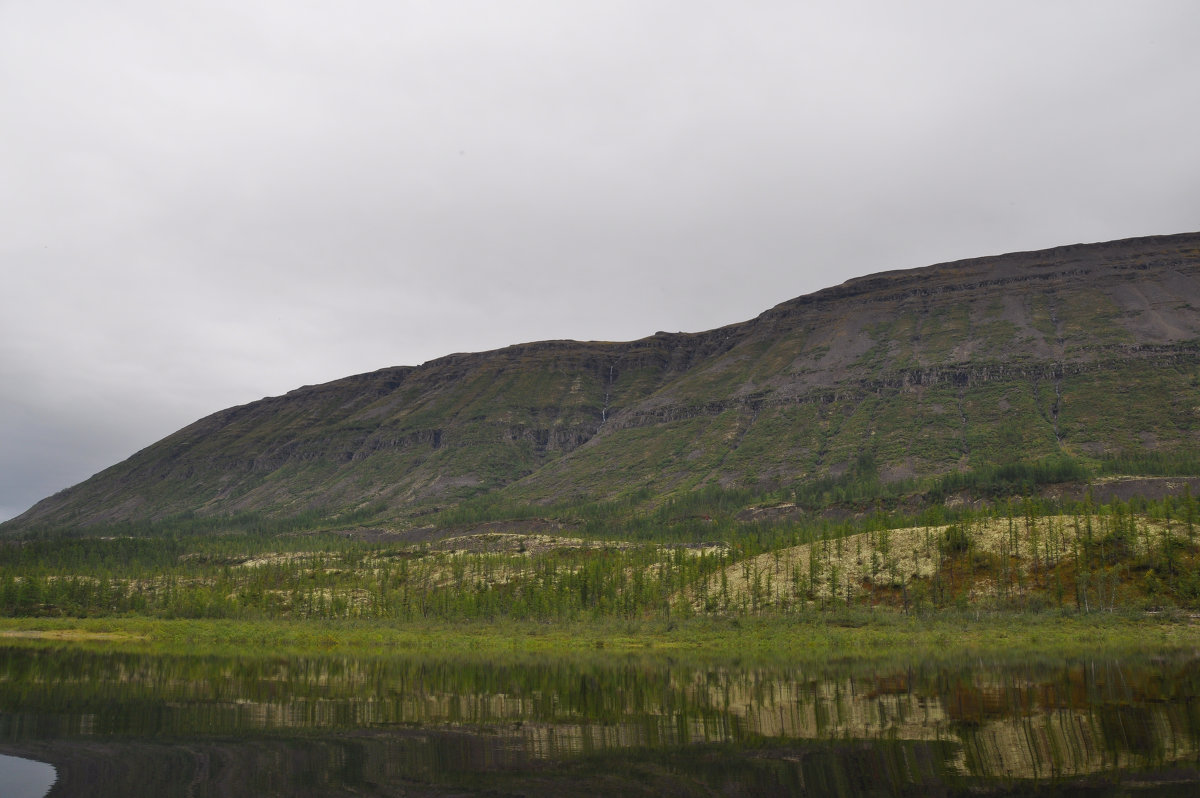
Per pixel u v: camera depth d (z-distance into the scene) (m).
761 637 143.12
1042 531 171.88
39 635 176.50
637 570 190.88
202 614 197.62
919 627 141.62
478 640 156.12
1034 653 114.81
